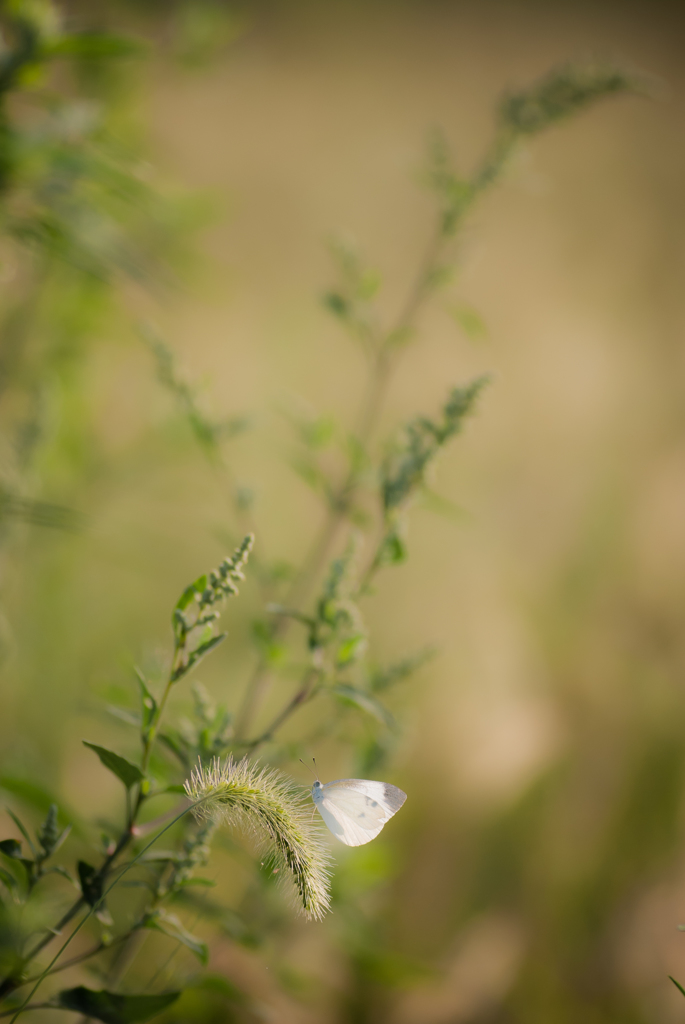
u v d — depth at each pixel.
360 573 1.49
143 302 1.26
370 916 1.08
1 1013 0.74
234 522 1.44
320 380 1.78
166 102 1.82
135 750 0.88
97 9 1.23
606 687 1.69
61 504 1.14
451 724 1.56
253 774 0.74
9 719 1.09
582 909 1.39
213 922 0.94
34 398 0.92
